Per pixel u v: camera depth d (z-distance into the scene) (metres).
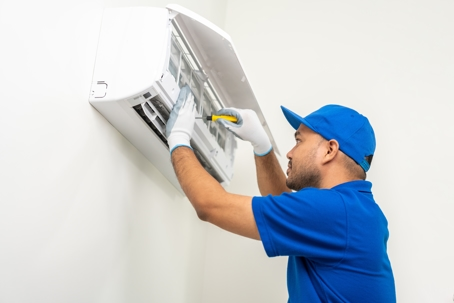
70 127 1.18
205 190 1.23
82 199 1.22
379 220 1.30
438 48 2.31
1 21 0.95
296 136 1.48
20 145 1.00
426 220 1.96
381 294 1.23
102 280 1.31
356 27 2.44
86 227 1.24
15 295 0.98
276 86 2.37
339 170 1.37
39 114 1.06
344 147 1.37
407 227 1.95
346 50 2.39
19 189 1.00
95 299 1.28
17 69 1.00
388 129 2.16
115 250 1.39
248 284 2.01
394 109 2.20
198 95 1.58
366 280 1.21
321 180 1.38
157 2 1.71
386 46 2.36
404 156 2.09
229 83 1.63
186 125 1.35
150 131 1.41
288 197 1.22
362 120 1.43
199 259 2.04
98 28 1.34
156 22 1.33
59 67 1.14
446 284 1.84
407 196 2.01
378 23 2.43
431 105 2.18
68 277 1.16
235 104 1.75
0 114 0.95
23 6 1.02
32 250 1.03
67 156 1.16
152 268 1.63
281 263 2.02
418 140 2.12
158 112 1.37
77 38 1.23
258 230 1.19
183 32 1.43
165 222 1.76
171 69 1.39
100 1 1.36
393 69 2.30
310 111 2.28
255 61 2.46
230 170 1.87
